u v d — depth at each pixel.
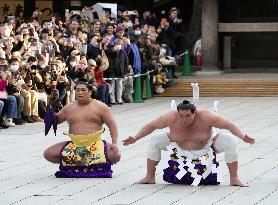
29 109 31.00
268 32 46.81
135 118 32.91
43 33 33.47
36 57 32.16
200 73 44.66
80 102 20.84
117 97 37.59
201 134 19.33
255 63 47.28
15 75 30.28
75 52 33.62
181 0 52.22
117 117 33.22
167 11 52.09
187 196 18.28
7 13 45.69
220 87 41.41
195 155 19.45
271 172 21.12
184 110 19.09
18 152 24.58
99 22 38.28
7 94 29.95
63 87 32.28
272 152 24.36
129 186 19.42
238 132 19.25
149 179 19.77
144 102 38.66
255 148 25.12
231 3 46.25
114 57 37.06
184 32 50.34
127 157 23.56
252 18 46.16
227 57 46.50
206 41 44.94
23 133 28.56
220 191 18.78
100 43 36.88
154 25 45.31
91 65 34.09
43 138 27.47
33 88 31.39
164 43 42.75
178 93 41.31
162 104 37.88
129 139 19.48
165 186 19.39
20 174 21.06
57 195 18.48
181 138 19.39
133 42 38.47
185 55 44.38
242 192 18.67
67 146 20.58
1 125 29.75
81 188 19.22
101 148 20.55
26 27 33.66
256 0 46.12
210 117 19.31
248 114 34.06
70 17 39.47
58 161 20.72
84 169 20.56
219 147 19.39
